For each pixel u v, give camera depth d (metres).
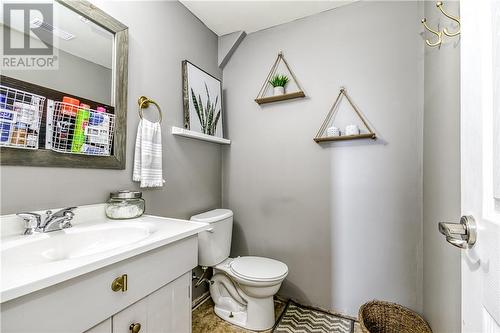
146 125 1.37
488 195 0.45
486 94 0.47
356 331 1.53
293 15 1.88
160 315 0.92
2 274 0.57
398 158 1.58
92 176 1.15
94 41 1.16
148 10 1.46
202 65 1.95
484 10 0.48
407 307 1.54
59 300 0.60
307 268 1.84
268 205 2.00
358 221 1.68
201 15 1.87
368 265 1.65
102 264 0.68
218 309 1.71
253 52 2.10
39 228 0.89
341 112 1.75
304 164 1.87
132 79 1.35
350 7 1.75
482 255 0.46
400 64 1.59
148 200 1.45
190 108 1.75
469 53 0.54
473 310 0.49
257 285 1.44
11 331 0.52
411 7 1.57
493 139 0.44
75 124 1.07
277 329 1.54
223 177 2.18
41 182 0.96
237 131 2.14
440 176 1.17
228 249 1.83
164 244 0.89
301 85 1.89
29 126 0.92
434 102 1.28
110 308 0.73
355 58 1.72
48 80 0.99
